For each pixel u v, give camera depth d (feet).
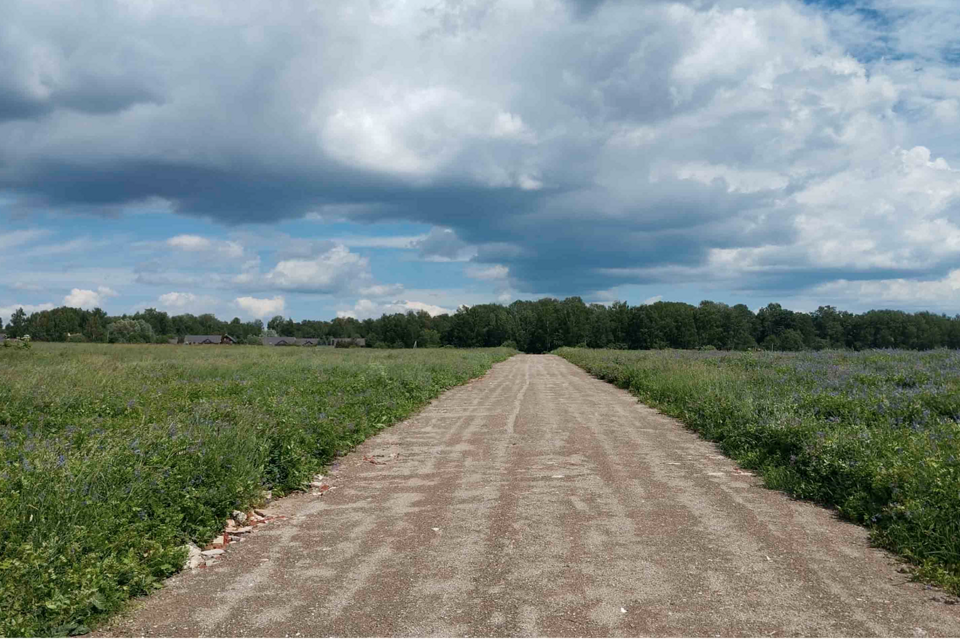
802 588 15.81
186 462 24.41
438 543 19.69
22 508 17.85
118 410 41.22
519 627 13.70
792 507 23.63
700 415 44.37
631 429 43.24
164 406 42.52
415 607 14.90
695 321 410.72
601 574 16.76
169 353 146.30
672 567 17.28
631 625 13.73
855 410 35.86
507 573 16.96
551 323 460.96
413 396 61.82
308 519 23.34
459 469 31.12
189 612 15.16
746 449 32.81
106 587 15.48
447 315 569.23
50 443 26.73
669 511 22.99
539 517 22.27
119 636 14.02
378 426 44.32
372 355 147.02
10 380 49.52
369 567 17.79
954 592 15.51
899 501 20.77
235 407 39.40
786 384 52.37
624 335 440.45
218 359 111.45
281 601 15.61
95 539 17.65
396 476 30.25
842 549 18.84
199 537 20.59
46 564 15.69
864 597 15.28
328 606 15.16
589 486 26.89
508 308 573.33
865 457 24.84
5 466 21.76
